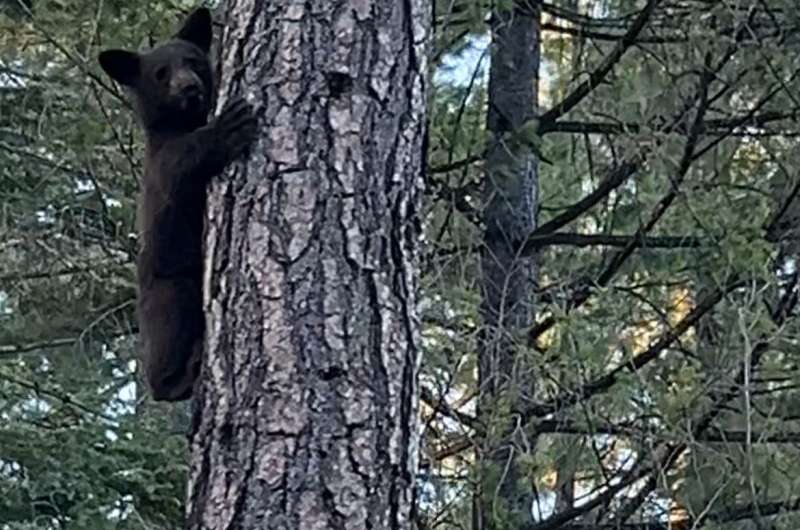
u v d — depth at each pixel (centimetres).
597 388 1162
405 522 650
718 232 1165
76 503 1427
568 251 1475
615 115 1295
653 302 1270
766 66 1211
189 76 914
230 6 707
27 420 1496
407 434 659
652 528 1218
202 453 658
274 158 671
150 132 912
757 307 1140
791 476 1184
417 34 695
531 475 1085
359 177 670
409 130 686
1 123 1516
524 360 1117
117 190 1355
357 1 685
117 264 1404
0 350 1535
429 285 1131
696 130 1211
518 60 1415
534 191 1376
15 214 1471
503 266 1341
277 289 656
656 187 1229
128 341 1644
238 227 671
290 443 640
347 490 638
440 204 1277
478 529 1129
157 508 1484
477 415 1151
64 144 1262
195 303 877
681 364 1200
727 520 1191
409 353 666
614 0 1383
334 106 674
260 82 683
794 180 1234
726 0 1175
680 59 1251
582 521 1359
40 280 1548
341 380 647
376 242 666
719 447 1184
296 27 682
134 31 1145
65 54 1166
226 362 659
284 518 634
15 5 1284
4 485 1429
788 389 1166
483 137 1271
